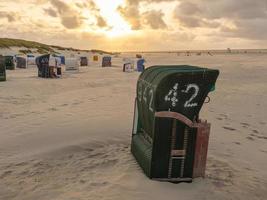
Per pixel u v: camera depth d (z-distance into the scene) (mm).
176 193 4816
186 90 4949
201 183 5199
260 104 14242
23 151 6879
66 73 33000
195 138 5141
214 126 9727
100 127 8586
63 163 6121
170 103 4977
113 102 13086
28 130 8445
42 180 5328
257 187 5312
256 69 39750
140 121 6555
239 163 6500
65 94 15938
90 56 104562
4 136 7934
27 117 10117
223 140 8219
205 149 5238
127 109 11359
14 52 71062
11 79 24359
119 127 8625
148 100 5457
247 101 15000
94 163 6082
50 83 21547
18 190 4973
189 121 5059
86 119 9586
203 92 4996
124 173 5492
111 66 50562
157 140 5070
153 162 5145
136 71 37375
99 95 15438
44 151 6766
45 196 4734
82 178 5352
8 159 6363
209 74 4910
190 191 4922
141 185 4984
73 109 11430
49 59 25984
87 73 33406
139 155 5867
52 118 9859
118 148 7008
